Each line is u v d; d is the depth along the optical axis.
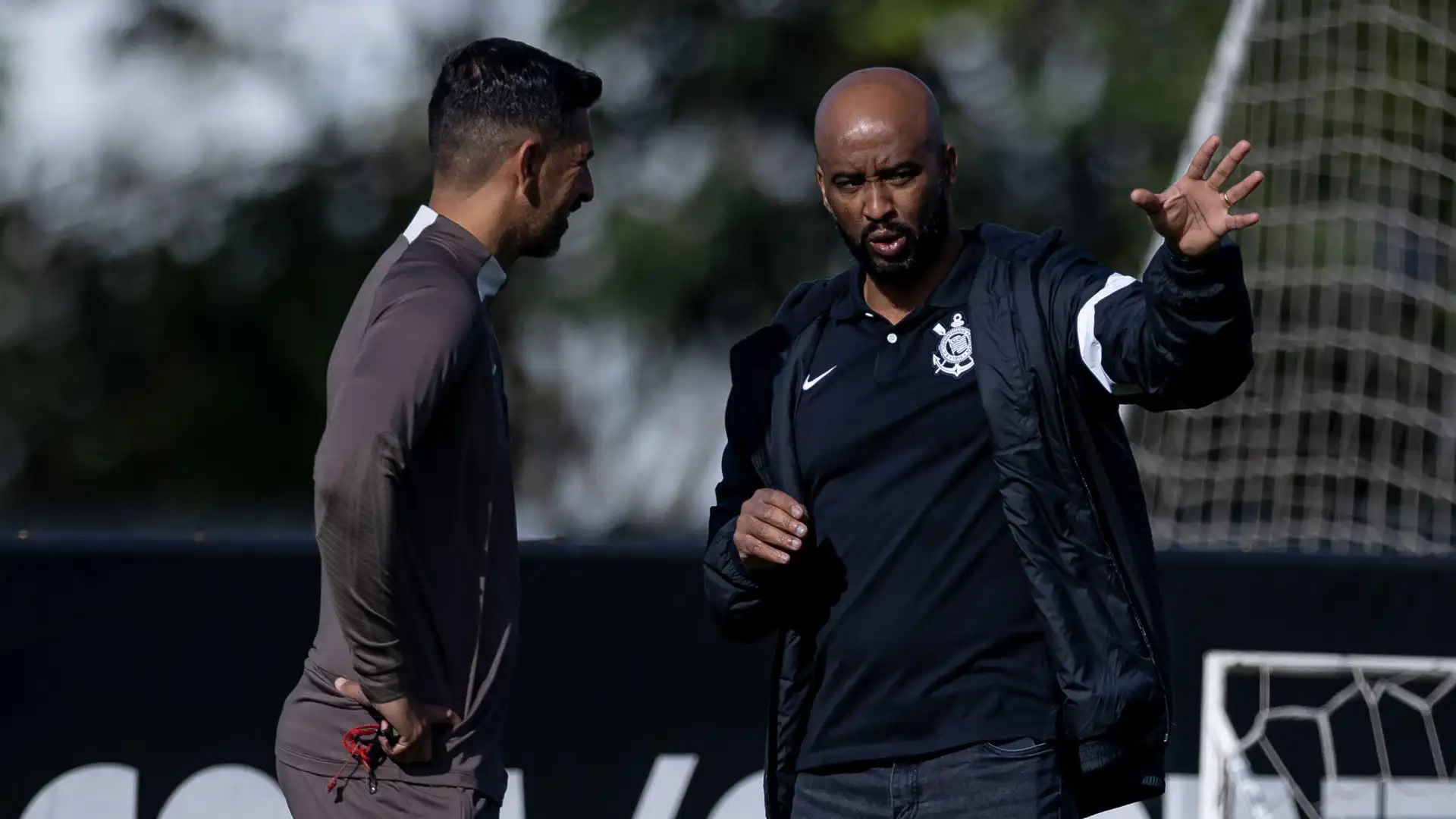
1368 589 16.91
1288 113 27.81
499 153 12.07
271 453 58.94
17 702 16.59
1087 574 11.90
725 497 13.42
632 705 16.84
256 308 59.31
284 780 11.76
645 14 52.44
